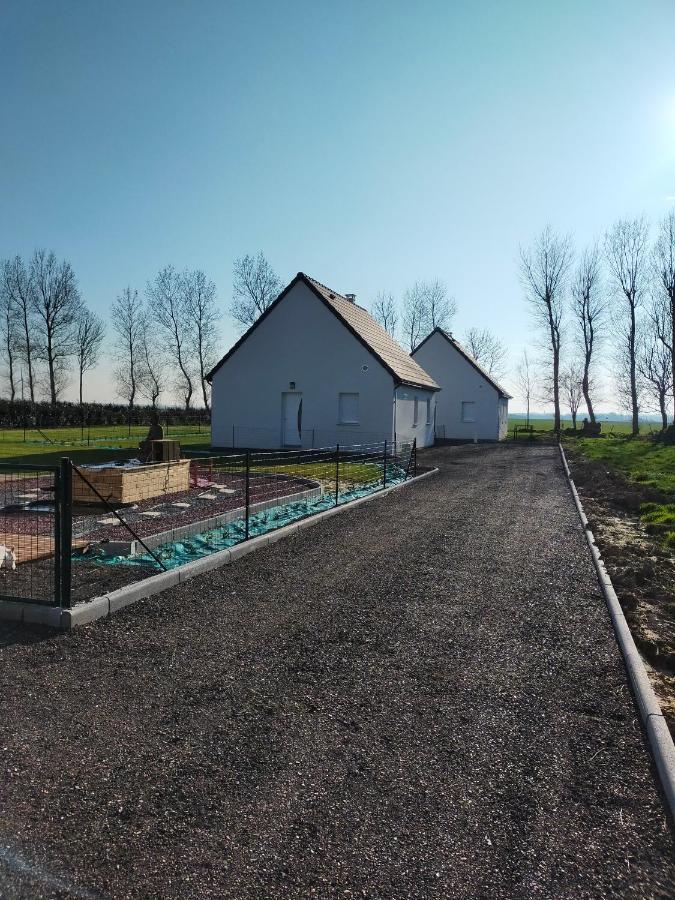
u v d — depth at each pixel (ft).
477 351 209.67
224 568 21.85
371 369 75.97
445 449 93.30
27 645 14.56
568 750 10.57
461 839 8.25
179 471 37.19
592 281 145.38
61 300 167.32
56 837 8.13
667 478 51.13
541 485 48.08
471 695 12.54
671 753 10.10
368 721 11.41
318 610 17.57
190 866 7.66
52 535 24.20
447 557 23.94
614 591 19.15
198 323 179.52
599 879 7.62
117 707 11.71
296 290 78.64
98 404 136.87
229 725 11.14
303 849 7.99
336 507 34.63
